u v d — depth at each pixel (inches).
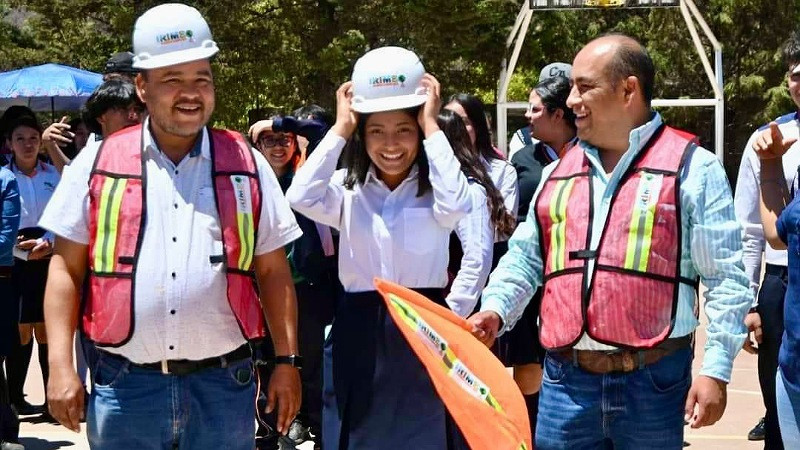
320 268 215.9
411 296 153.6
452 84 847.7
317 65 777.6
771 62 1133.7
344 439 170.1
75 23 889.5
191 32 149.4
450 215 168.9
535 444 159.5
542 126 243.0
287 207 158.6
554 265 153.3
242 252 151.1
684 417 152.9
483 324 158.7
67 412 148.3
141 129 152.6
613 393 150.4
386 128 169.8
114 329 147.4
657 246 147.2
